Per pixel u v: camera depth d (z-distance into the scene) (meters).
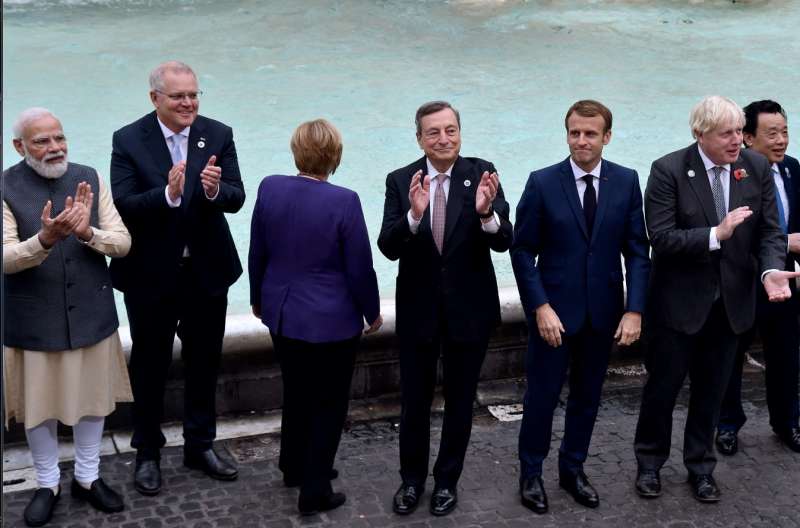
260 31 13.52
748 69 12.28
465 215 5.38
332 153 5.38
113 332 5.48
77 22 13.72
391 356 6.76
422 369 5.53
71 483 5.77
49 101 10.73
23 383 5.37
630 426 6.58
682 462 6.19
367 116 10.66
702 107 5.49
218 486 5.86
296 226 5.36
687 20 14.32
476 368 5.53
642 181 9.25
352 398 6.75
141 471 5.80
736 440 6.35
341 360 5.48
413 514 5.62
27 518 5.46
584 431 5.78
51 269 5.27
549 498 5.81
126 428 6.39
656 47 13.11
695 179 5.56
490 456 6.22
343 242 5.36
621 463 6.17
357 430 6.46
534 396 5.70
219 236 5.79
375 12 14.41
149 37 13.16
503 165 9.54
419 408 5.58
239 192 5.70
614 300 5.62
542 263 5.66
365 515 5.61
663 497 5.84
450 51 12.96
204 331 5.81
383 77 11.81
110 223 5.46
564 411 6.78
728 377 5.79
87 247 5.38
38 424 5.32
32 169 5.34
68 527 5.46
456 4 14.87
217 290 5.77
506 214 5.41
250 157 9.58
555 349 5.63
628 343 5.51
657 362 5.76
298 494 5.79
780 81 11.84
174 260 5.65
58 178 5.38
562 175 5.57
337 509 5.65
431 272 5.42
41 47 12.55
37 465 5.54
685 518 5.65
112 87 11.23
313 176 5.43
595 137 5.41
